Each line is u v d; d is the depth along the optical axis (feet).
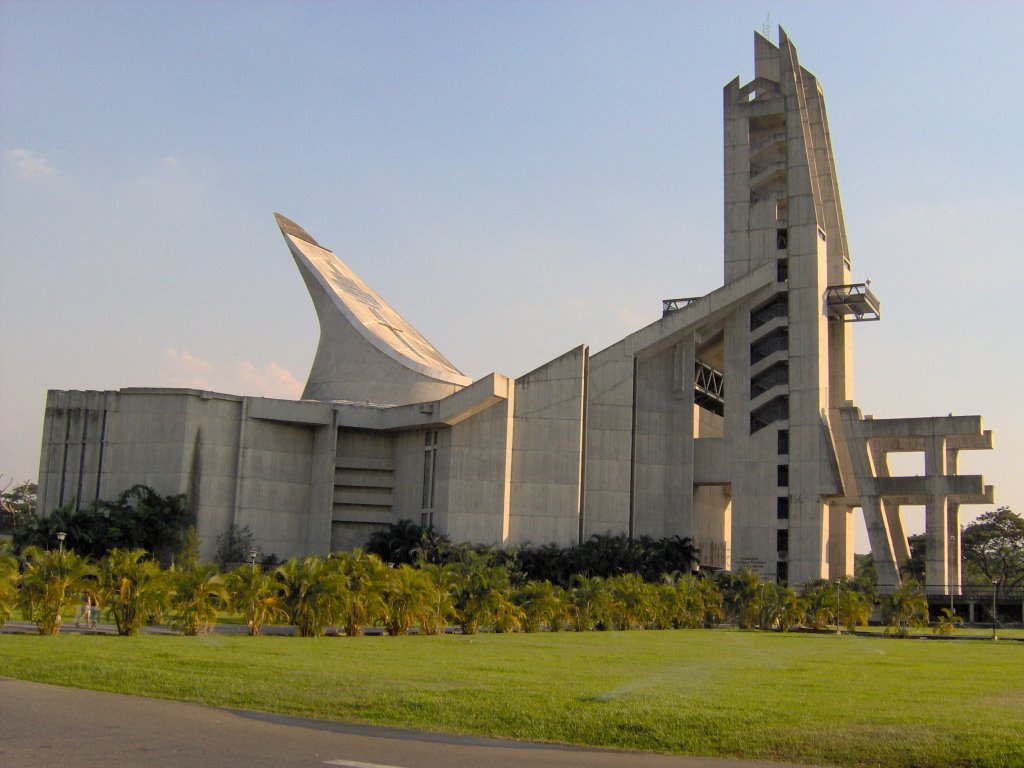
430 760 43.75
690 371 279.90
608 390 273.13
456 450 260.83
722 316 281.74
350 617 133.39
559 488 262.47
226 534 257.75
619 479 269.03
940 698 66.80
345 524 276.00
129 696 59.82
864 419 281.13
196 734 47.85
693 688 70.13
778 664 98.63
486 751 46.60
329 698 59.41
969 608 253.03
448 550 243.40
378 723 53.57
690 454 277.44
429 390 289.33
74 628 122.01
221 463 262.67
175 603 117.70
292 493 271.49
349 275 347.56
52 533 230.07
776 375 281.74
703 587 212.02
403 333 330.13
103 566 112.68
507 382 262.26
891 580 260.21
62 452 261.65
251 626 125.08
